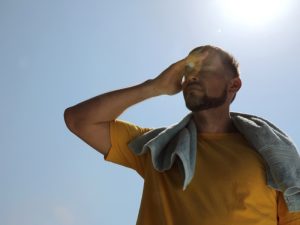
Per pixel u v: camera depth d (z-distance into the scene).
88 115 2.04
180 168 1.89
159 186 1.90
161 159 1.94
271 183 1.87
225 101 2.04
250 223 1.79
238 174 1.86
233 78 2.07
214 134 2.01
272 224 1.84
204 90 1.99
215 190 1.83
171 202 1.86
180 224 1.80
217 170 1.87
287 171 1.88
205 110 2.01
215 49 2.07
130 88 2.06
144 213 1.90
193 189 1.84
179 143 1.90
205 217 1.78
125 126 2.09
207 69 2.02
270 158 1.90
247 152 1.93
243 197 1.82
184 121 2.03
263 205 1.85
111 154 2.05
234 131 2.05
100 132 2.05
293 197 1.87
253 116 2.09
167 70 2.06
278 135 1.99
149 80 2.08
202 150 1.95
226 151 1.94
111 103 2.04
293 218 1.87
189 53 2.07
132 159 2.04
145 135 2.04
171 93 2.07
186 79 2.02
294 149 1.97
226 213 1.79
